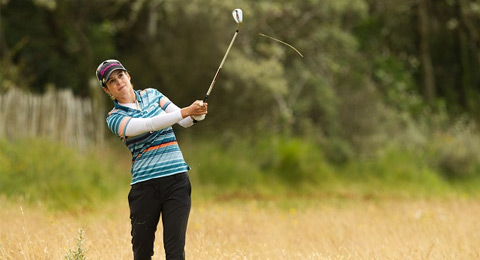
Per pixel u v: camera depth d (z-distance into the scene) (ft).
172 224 46.70
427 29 241.14
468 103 240.12
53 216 89.40
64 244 59.57
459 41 243.19
